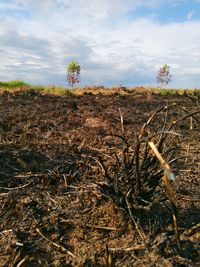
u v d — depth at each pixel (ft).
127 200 8.88
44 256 8.18
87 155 14.01
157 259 7.63
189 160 13.35
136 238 8.44
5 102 27.22
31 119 20.30
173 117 21.62
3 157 13.43
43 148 14.70
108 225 9.05
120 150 14.56
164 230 8.62
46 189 11.20
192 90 44.93
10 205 10.19
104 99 32.94
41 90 42.32
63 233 8.98
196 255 7.79
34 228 9.18
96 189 10.53
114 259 7.85
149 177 9.20
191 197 10.30
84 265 7.79
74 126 19.10
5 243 8.57
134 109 25.99
